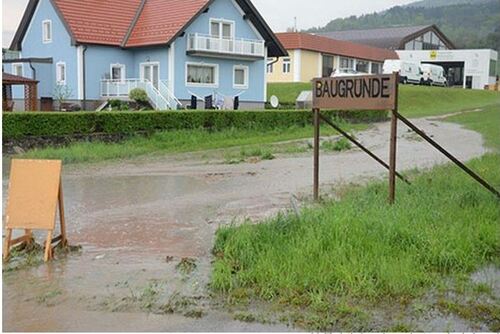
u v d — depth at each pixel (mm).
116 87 32156
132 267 6574
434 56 60344
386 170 13617
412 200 8750
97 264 6715
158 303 5461
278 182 12617
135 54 33969
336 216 7414
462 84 60312
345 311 5113
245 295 5539
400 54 61469
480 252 6520
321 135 22891
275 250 6363
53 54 34312
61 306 5445
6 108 28312
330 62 54312
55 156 17000
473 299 5391
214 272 6047
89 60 32562
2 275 6340
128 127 21016
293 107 35188
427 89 44812
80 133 19922
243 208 9875
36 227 6977
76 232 8281
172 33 31719
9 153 18000
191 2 33219
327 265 5914
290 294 5449
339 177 12859
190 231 8297
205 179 13406
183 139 21125
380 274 5684
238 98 33375
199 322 5027
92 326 4984
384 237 6660
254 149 18328
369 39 63969
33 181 7078
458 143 19844
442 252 6207
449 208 8117
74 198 11086
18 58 37125
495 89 58469
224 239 7129
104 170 15148
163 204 10422
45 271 6480
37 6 35156
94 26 33188
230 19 34781
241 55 34719
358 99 9023
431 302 5324
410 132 23203
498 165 13023
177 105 31203
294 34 51531
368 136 22750
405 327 4816
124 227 8586
